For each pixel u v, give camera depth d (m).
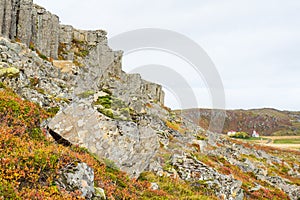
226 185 21.11
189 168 21.39
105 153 15.34
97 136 15.37
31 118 14.93
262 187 28.41
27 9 43.72
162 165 20.53
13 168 9.40
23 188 8.97
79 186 10.27
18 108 14.92
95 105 17.53
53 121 15.04
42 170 9.95
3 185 8.55
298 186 33.94
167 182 17.69
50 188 9.47
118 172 14.94
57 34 52.41
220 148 35.50
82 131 15.13
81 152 14.36
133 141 16.45
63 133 14.80
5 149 10.71
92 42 65.56
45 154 10.52
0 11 38.06
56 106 20.86
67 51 57.09
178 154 23.56
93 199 10.48
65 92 25.39
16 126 13.66
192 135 29.83
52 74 30.28
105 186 12.08
